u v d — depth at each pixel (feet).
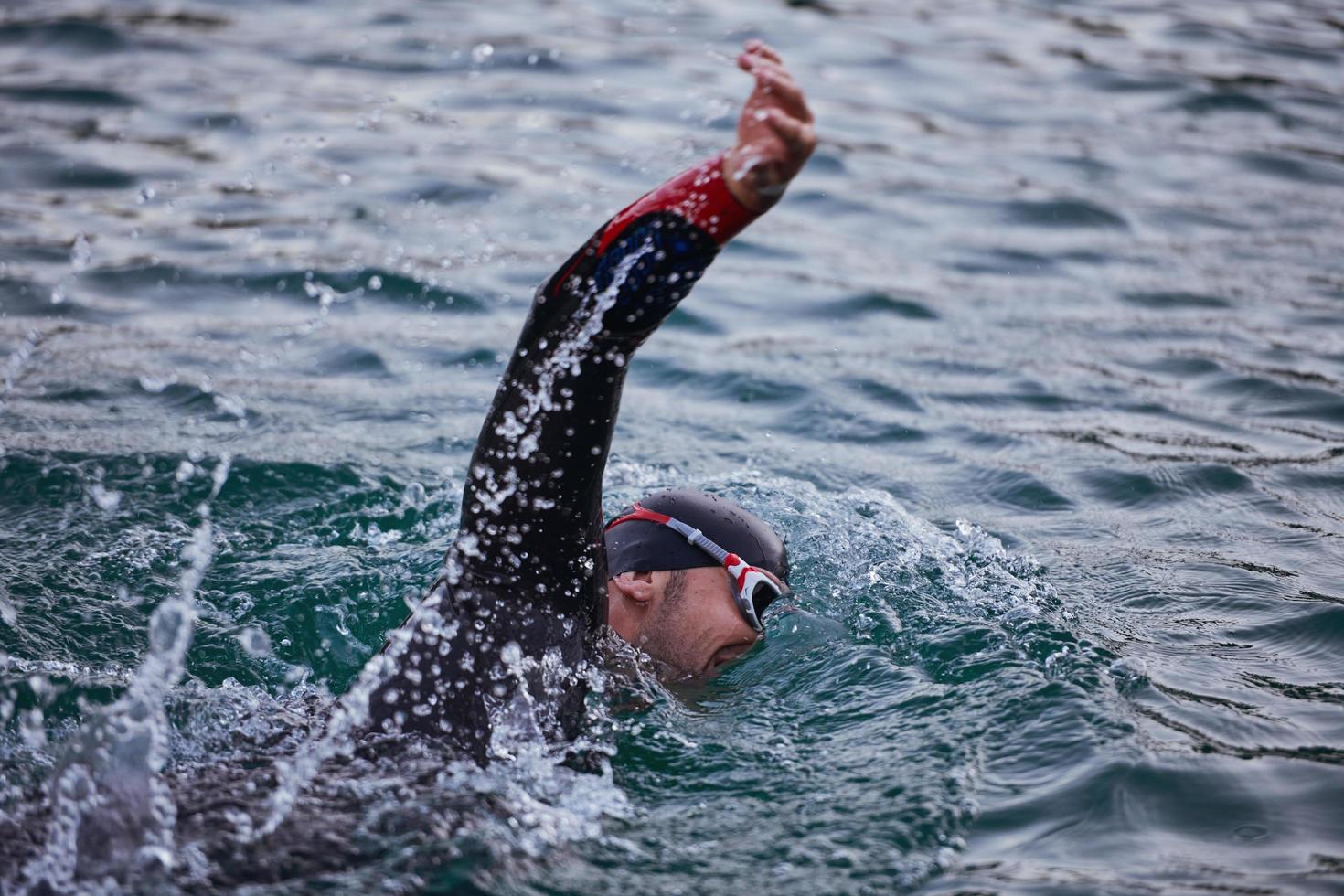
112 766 18.99
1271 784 21.62
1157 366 47.52
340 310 50.78
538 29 93.81
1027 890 18.83
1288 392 44.39
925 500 36.11
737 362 47.42
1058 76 90.33
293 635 28.35
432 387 44.16
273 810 19.34
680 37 93.35
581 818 20.08
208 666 26.81
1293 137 78.74
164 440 38.47
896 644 27.07
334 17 95.04
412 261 55.21
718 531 25.20
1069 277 57.98
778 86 18.61
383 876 18.17
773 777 21.95
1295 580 30.58
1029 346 49.67
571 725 21.36
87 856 18.07
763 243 61.77
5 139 66.69
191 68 80.84
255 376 44.32
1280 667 26.25
